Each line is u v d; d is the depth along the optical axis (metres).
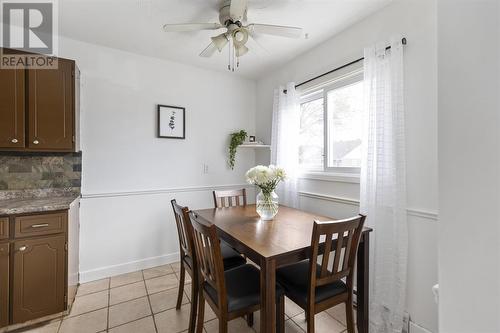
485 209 0.49
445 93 0.56
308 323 1.41
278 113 3.03
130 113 2.78
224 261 2.01
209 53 2.20
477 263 0.50
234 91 3.50
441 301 0.56
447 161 0.56
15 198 2.22
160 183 2.96
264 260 1.29
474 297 0.50
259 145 3.26
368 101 2.00
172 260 3.04
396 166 1.82
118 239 2.73
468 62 0.52
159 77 2.94
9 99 2.03
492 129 0.48
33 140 2.10
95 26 2.25
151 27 2.26
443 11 0.57
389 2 1.92
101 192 2.63
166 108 2.97
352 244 1.53
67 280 2.00
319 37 2.44
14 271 1.82
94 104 2.59
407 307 1.81
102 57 2.63
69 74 2.23
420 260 1.74
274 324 1.30
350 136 2.38
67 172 2.46
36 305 1.88
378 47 1.92
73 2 1.90
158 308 2.11
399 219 1.79
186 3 1.92
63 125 2.21
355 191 2.25
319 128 2.73
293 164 2.81
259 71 3.32
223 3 1.90
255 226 1.83
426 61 1.71
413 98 1.78
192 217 1.55
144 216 2.88
